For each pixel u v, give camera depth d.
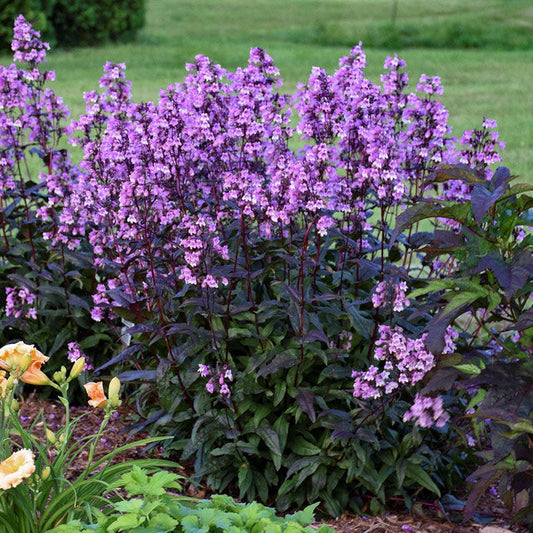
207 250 3.88
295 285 4.20
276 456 3.99
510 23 29.38
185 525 2.35
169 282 4.31
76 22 23.94
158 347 4.49
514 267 3.16
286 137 4.10
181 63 20.97
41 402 5.18
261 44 25.33
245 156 4.31
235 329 4.03
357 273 4.24
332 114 3.95
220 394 4.00
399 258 4.51
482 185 3.29
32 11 22.20
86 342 5.00
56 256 5.08
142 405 4.53
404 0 36.59
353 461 3.90
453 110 15.29
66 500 2.94
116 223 4.29
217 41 26.27
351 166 4.19
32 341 5.14
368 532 3.84
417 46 25.97
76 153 10.33
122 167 4.17
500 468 3.24
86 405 5.19
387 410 3.85
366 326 3.98
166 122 3.98
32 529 2.84
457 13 32.38
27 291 4.96
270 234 4.16
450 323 3.56
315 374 4.18
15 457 2.60
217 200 4.27
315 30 27.48
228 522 2.37
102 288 4.53
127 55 22.48
